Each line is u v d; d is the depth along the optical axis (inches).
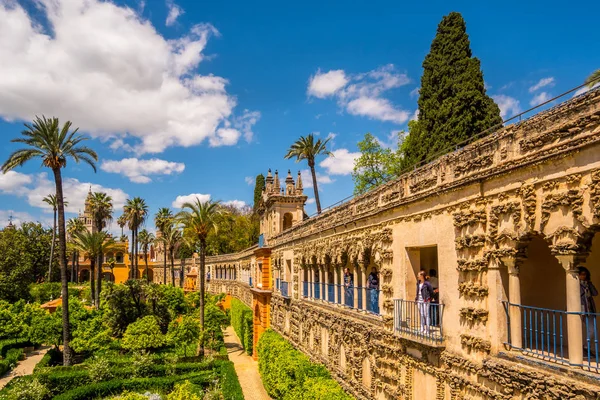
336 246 1018.1
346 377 930.1
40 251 3464.6
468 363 518.0
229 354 1980.8
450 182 562.9
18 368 1656.0
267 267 1879.9
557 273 543.8
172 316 2101.4
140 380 1289.4
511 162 454.6
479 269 505.7
